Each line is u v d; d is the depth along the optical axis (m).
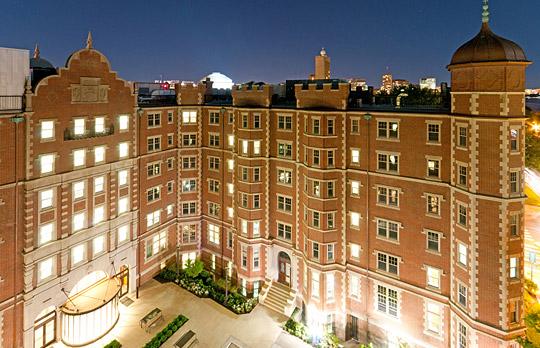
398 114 34.84
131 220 44.22
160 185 48.56
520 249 28.70
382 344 37.69
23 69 32.31
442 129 32.50
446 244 32.97
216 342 38.03
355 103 42.09
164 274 49.44
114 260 42.16
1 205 30.48
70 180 36.16
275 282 46.31
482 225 29.03
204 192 52.06
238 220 46.66
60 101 34.72
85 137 37.47
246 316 42.41
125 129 42.59
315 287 39.75
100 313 37.47
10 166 30.91
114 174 41.34
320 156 38.16
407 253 35.44
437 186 33.16
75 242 36.94
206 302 44.75
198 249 52.94
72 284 36.97
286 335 39.41
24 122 31.70
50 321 35.62
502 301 28.42
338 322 39.84
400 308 36.09
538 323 28.83
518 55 27.55
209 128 50.47
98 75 38.53
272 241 45.62
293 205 43.28
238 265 47.22
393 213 36.06
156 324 39.91
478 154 28.91
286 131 43.03
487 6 28.83
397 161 35.53
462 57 29.41
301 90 40.56
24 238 32.22
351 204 38.78
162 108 47.56
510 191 28.22
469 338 30.25
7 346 31.50
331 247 39.28
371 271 37.75
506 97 27.42
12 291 31.69
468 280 30.28
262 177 45.31
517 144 28.11
